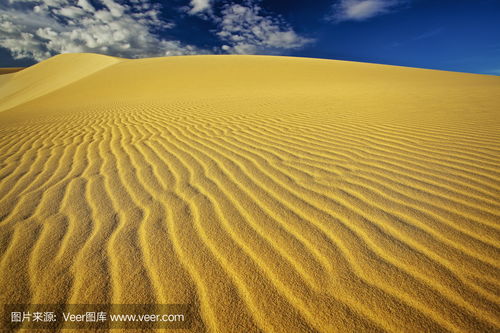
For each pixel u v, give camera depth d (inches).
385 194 85.0
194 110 281.9
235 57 1135.6
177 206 84.0
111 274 57.9
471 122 165.6
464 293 49.7
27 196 94.0
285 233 69.0
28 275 58.2
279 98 352.5
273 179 100.6
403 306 48.2
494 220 68.8
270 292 52.4
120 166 121.0
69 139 179.3
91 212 82.2
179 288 54.1
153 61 1122.7
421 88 412.8
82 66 1558.8
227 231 70.8
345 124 180.9
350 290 51.9
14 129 225.5
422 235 65.3
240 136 164.2
